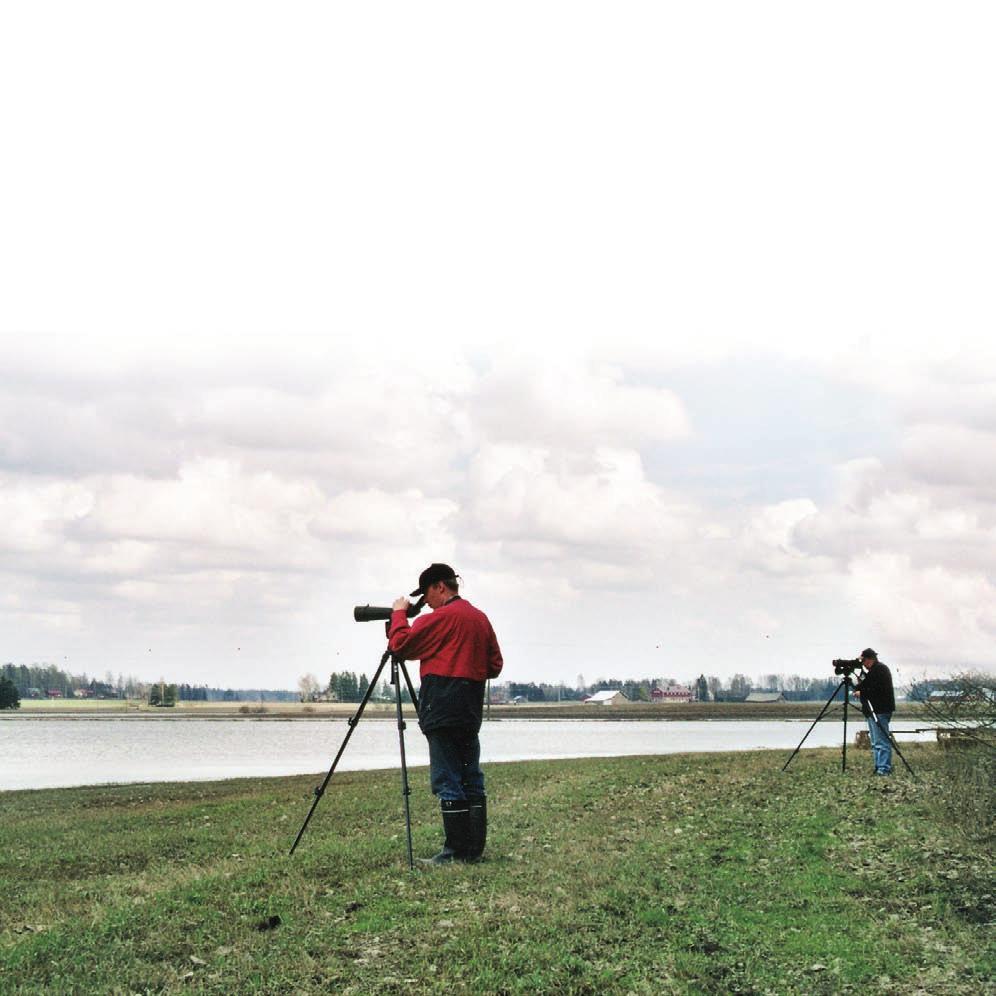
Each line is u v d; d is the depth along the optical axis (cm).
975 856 980
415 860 994
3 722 14412
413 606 1044
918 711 1216
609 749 5447
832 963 682
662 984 632
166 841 1312
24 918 865
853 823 1200
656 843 1088
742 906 826
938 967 673
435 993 619
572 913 778
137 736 9288
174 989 634
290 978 650
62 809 2073
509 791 1731
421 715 997
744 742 6838
